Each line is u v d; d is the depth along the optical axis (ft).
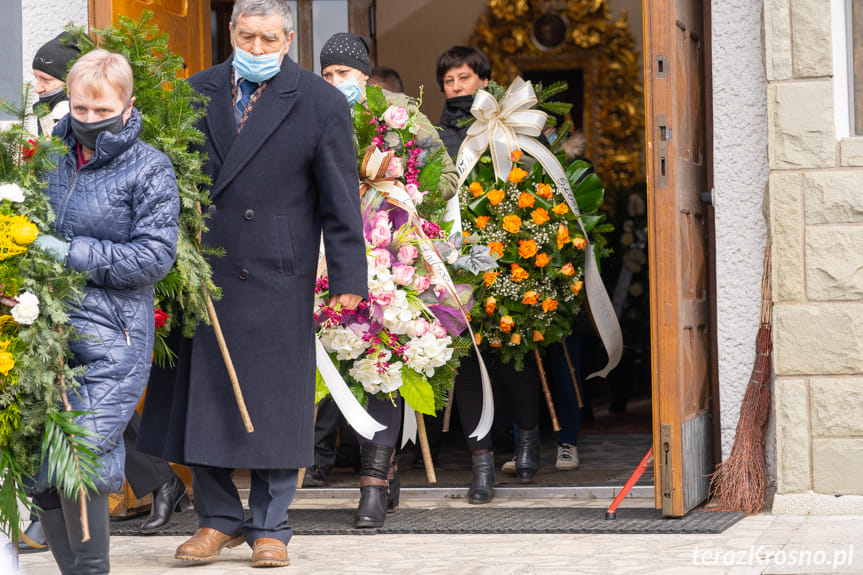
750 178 24.17
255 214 18.66
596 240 28.09
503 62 53.88
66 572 16.31
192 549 18.85
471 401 26.08
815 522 21.59
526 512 23.89
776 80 22.57
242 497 26.99
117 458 15.64
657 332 21.97
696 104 24.36
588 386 41.81
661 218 21.90
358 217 18.85
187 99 17.76
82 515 14.78
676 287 21.88
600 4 53.47
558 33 53.72
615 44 53.67
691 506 22.61
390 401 22.45
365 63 23.62
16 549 15.88
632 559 18.52
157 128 17.38
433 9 50.06
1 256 14.78
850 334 22.17
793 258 22.44
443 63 28.12
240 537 19.71
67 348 15.39
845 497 22.30
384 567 18.47
